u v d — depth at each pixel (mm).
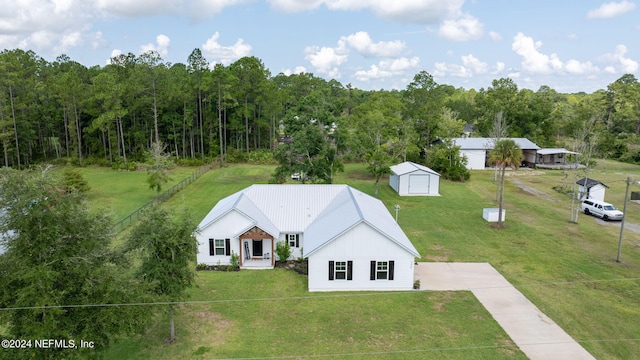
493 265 28484
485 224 37938
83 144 77375
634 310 22219
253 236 28344
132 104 69812
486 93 89938
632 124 90688
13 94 63469
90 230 15359
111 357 17922
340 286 25047
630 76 108812
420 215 40938
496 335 19859
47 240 14164
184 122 73375
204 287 25203
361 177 61219
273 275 27281
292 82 111062
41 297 13391
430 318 21500
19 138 66312
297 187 33938
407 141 60062
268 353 18375
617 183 56375
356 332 20141
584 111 88688
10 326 14680
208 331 20188
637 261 29031
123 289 15109
